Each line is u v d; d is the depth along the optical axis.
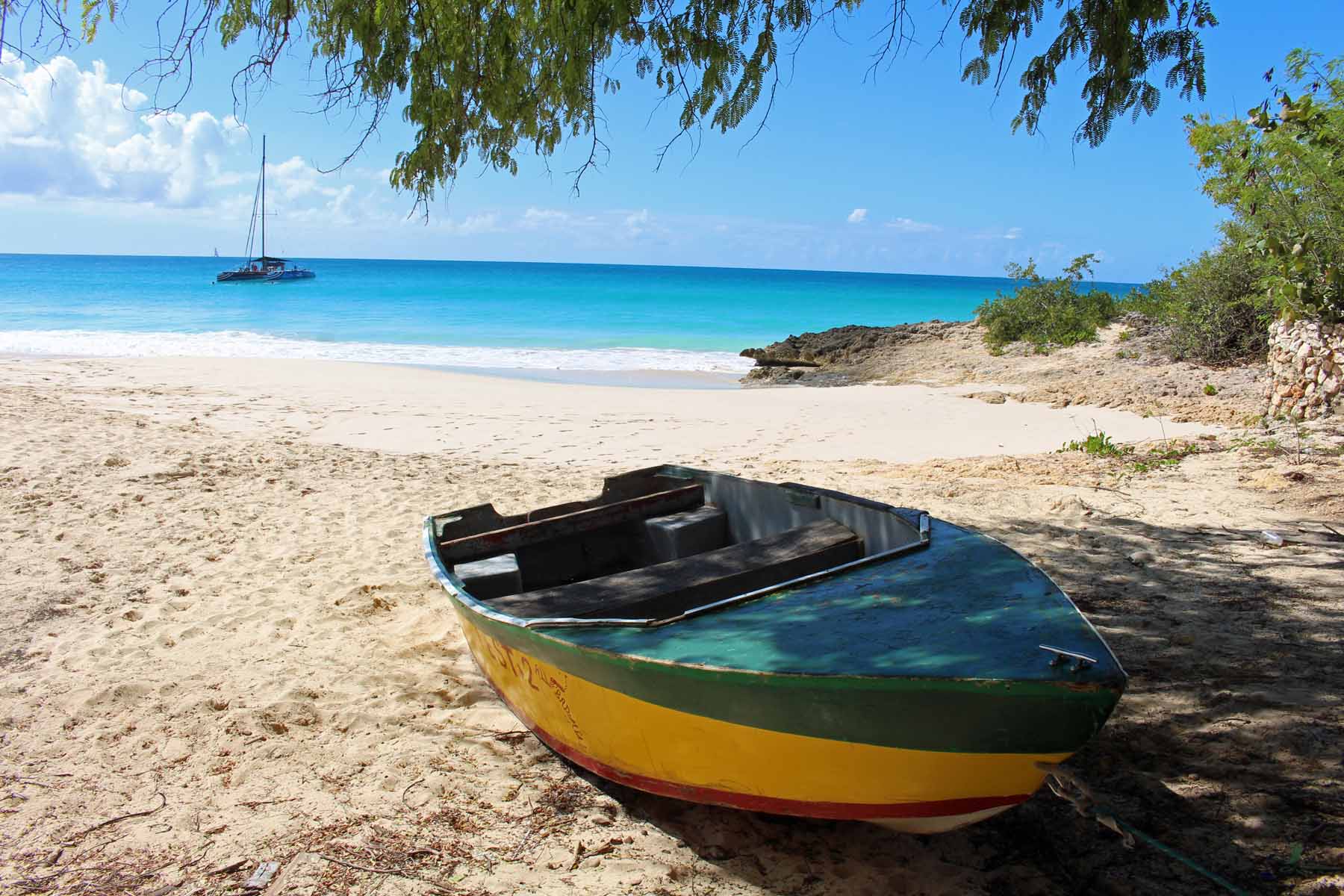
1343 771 3.74
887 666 2.89
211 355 23.95
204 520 8.06
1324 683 4.55
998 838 3.57
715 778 3.37
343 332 31.58
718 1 5.19
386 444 12.22
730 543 5.86
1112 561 6.71
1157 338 19.67
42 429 11.46
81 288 55.72
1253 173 11.27
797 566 4.50
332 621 5.97
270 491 9.13
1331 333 11.17
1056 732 2.78
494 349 27.42
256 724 4.55
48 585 6.43
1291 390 11.78
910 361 23.08
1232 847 3.35
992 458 11.23
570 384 19.28
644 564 5.89
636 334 33.94
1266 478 8.92
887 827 3.47
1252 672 4.74
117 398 14.94
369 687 5.04
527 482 9.77
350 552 7.34
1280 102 10.38
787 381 21.88
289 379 18.06
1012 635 3.09
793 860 3.48
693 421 14.30
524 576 5.54
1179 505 8.31
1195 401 14.34
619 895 3.25
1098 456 10.77
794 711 2.97
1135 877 3.25
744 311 47.50
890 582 3.66
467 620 4.31
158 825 3.70
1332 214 10.52
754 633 3.25
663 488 6.33
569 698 3.69
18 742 4.38
